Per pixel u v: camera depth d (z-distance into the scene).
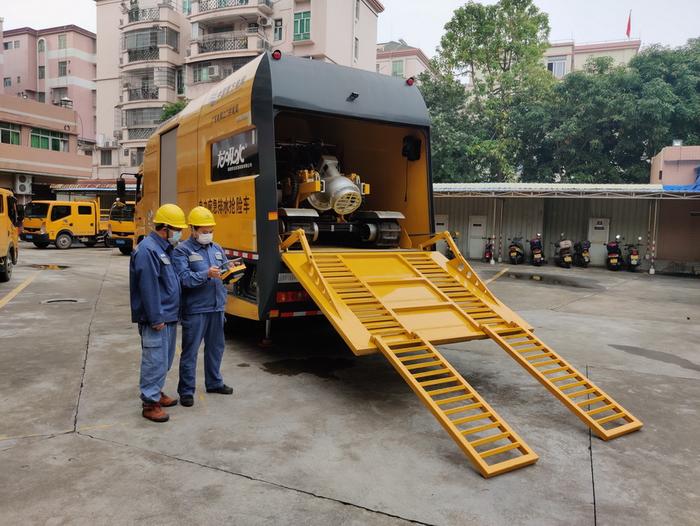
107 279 12.73
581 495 3.20
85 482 3.19
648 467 3.60
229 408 4.47
